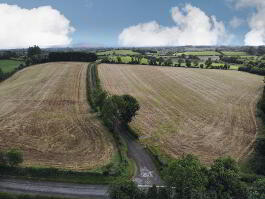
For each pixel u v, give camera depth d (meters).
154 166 52.38
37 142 60.47
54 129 67.94
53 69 159.50
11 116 77.12
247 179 46.34
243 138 67.44
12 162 47.28
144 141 64.06
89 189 43.94
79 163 51.56
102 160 53.00
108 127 69.44
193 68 195.62
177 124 76.31
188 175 36.75
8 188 43.38
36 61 187.88
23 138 62.31
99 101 79.12
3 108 84.88
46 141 61.09
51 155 54.53
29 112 80.88
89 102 91.25
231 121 80.50
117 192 37.59
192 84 135.50
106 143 60.97
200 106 95.94
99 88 97.94
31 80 129.00
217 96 112.31
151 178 47.88
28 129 67.56
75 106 87.56
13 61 194.88
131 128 70.62
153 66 192.00
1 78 132.50
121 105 68.25
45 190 43.25
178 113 86.75
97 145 59.81
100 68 166.62
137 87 122.31
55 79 130.38
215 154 57.97
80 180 46.03
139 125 74.38
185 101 102.19
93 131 67.31
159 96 108.25
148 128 72.50
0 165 47.91
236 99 108.19
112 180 46.38
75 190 43.53
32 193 42.34
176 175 37.06
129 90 115.50
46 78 133.00
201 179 36.84
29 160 51.94
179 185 36.91
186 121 79.12
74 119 75.31
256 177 46.59
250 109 94.12
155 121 78.25
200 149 60.34
